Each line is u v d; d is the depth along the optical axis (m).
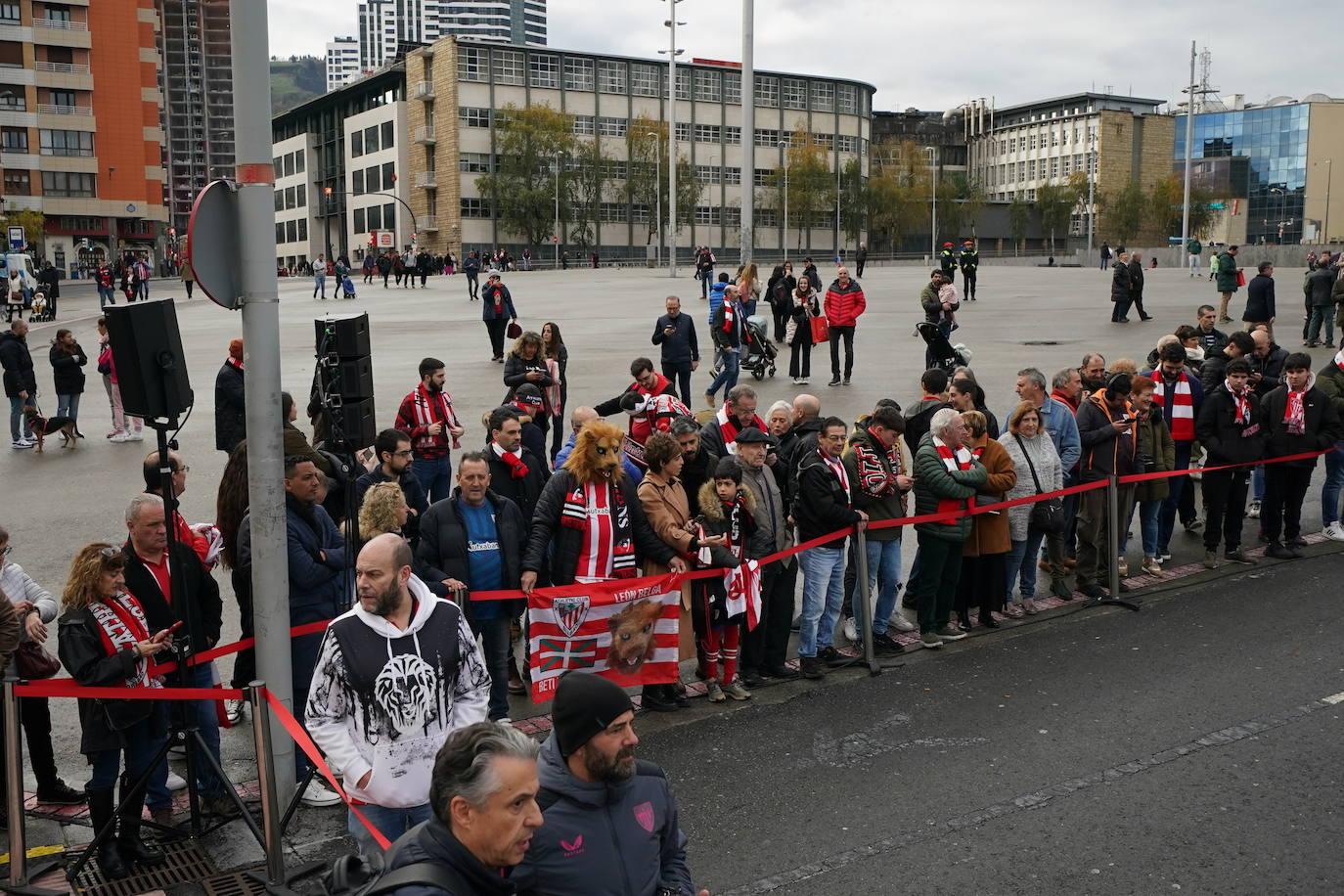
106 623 5.62
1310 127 145.62
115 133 91.81
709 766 6.77
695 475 8.39
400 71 110.44
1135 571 10.55
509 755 3.08
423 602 4.69
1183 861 5.53
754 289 20.81
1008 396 17.95
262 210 5.91
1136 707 7.44
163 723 5.88
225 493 6.78
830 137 120.94
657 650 7.50
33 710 6.29
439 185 106.81
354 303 43.66
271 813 5.36
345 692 4.56
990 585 9.05
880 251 132.75
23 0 87.38
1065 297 36.38
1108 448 9.82
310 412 9.41
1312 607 9.32
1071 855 5.61
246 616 6.75
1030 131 160.50
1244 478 10.54
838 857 5.65
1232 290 27.52
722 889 5.38
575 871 3.52
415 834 3.13
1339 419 10.70
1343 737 6.90
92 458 15.21
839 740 7.09
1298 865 5.48
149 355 5.72
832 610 8.40
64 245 90.81
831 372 21.11
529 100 106.25
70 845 5.94
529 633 7.21
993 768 6.62
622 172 110.38
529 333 12.66
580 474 7.38
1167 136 155.88
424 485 10.64
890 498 8.63
